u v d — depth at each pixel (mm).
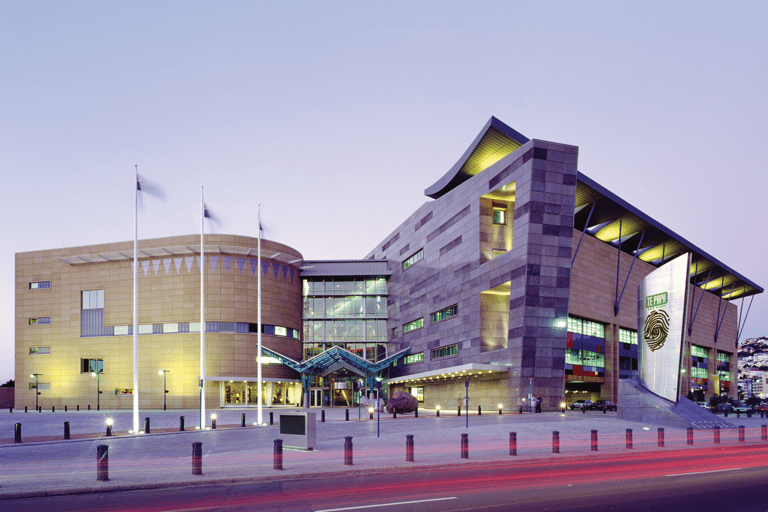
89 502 13531
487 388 65875
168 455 23547
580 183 67375
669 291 40062
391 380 89938
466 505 12805
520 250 60562
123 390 83188
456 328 72938
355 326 96500
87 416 59219
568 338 74250
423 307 83312
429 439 29719
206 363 80062
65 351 86500
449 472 18562
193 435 34688
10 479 16578
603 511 12211
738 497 13836
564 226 60562
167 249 82562
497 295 68125
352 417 53031
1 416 59688
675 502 13211
